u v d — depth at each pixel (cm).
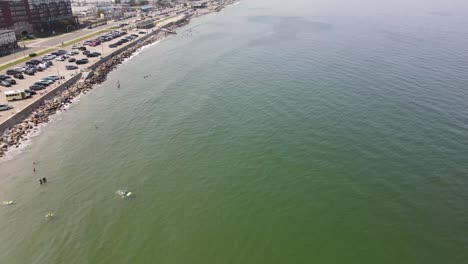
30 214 4731
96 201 4975
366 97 7569
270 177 5325
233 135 6512
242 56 12006
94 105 8388
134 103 8362
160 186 5259
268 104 7638
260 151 5966
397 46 11512
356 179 5169
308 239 4269
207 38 16188
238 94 8369
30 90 8581
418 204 4662
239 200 4916
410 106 7062
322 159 5641
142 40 16625
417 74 8719
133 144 6438
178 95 8681
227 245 4234
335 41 12950
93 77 10394
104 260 4050
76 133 6950
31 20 16862
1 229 4484
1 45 12838
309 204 4772
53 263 4006
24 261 4031
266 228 4444
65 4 19312
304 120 6819
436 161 5409
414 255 3991
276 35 15275
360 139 6072
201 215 4688
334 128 6462
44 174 5597
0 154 6134
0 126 6800
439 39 12281
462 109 6831
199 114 7456
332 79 8781
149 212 4759
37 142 6612
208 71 10512
